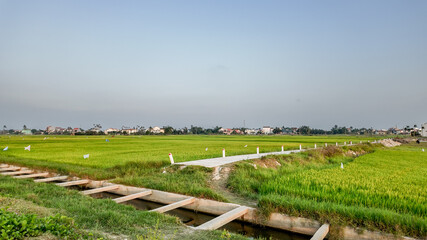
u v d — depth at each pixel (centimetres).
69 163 1866
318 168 1895
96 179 1384
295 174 1428
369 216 718
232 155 2392
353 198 930
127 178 1298
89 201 869
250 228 845
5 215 509
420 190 1083
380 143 5788
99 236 550
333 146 3344
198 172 1402
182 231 652
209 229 668
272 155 2114
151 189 1154
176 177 1338
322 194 977
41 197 927
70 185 1356
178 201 1024
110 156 2369
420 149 4812
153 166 1731
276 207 834
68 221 570
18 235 446
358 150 3803
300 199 902
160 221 709
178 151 2973
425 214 780
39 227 493
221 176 1420
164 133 17862
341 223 715
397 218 700
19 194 951
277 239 768
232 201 1046
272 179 1297
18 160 1967
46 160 2033
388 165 2036
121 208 821
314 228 755
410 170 1741
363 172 1574
